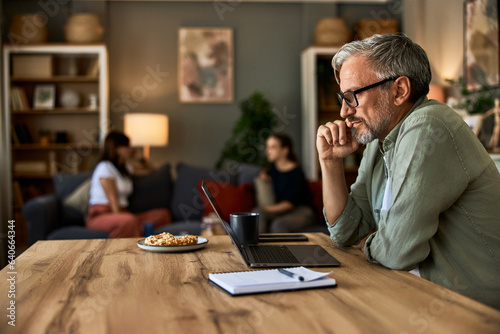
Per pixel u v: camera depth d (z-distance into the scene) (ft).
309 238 5.14
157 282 3.21
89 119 16.67
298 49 18.08
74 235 10.98
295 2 18.04
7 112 15.62
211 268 3.65
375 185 4.56
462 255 3.86
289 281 2.96
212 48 17.65
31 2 16.57
